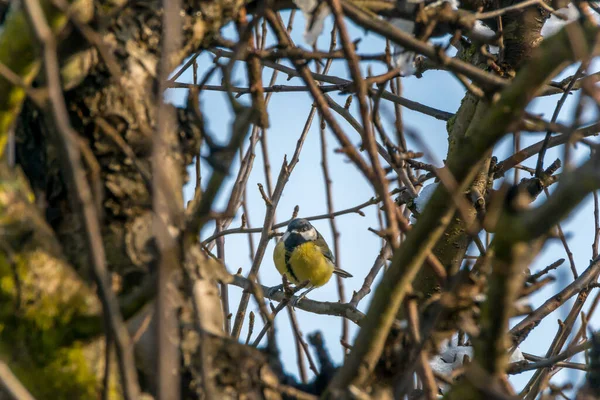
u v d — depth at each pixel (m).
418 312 4.92
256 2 5.65
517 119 4.34
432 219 4.38
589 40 4.25
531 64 4.31
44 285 4.43
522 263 3.63
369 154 4.47
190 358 4.62
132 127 4.89
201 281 4.88
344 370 4.46
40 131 5.02
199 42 5.22
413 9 5.39
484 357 3.81
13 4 4.51
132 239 4.80
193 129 5.09
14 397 3.04
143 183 4.89
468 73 5.12
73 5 4.47
